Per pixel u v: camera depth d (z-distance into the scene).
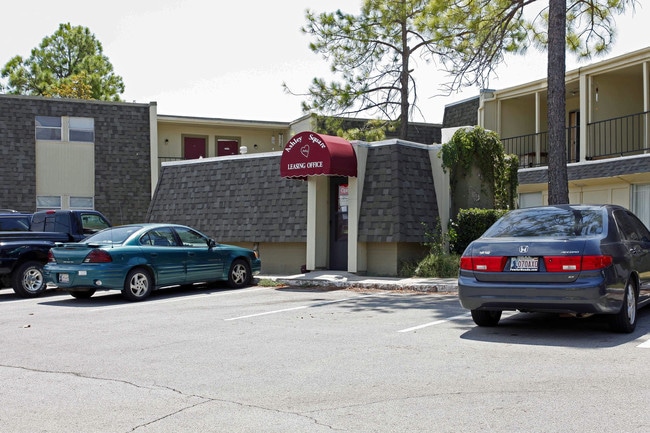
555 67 14.45
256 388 6.24
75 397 6.07
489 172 17.81
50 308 12.55
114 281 12.93
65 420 5.38
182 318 10.74
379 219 16.20
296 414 5.41
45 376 6.91
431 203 16.91
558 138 14.38
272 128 35.25
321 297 13.33
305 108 24.47
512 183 18.80
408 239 15.91
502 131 25.62
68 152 29.70
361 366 7.00
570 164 20.83
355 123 28.42
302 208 17.77
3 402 5.93
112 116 30.50
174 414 5.49
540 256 8.28
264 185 18.81
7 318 11.21
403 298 12.82
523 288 8.30
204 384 6.44
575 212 9.20
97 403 5.86
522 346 7.88
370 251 16.73
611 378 6.25
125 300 13.53
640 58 19.30
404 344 8.11
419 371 6.71
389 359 7.29
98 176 30.03
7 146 28.78
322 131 25.14
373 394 5.93
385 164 16.53
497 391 5.91
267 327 9.64
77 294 14.13
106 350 8.21
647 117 19.17
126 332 9.49
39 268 14.76
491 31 16.25
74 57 57.06
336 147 16.05
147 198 30.64
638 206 19.61
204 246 14.91
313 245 17.17
